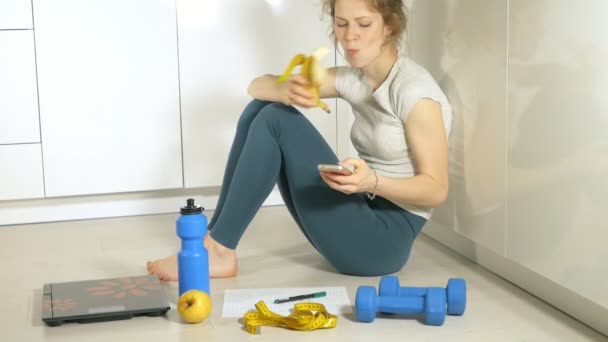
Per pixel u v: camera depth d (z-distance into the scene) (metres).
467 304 1.92
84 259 2.37
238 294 1.98
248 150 2.01
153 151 2.87
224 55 2.87
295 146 1.99
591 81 1.61
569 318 1.82
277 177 2.04
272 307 1.89
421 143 1.96
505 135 1.95
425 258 2.32
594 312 1.73
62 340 1.73
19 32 2.69
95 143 2.81
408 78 1.98
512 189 1.94
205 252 1.86
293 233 2.62
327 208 2.01
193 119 2.88
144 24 2.79
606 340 1.69
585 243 1.67
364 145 2.11
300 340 1.70
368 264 2.08
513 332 1.74
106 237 2.62
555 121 1.74
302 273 2.17
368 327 1.77
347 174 1.83
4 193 2.76
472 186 2.14
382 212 2.07
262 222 2.79
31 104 2.73
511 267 2.06
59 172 2.79
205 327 1.79
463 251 2.34
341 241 2.04
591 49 1.60
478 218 2.12
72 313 1.82
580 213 1.68
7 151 2.74
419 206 2.07
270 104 2.03
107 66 2.78
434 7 2.26
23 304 1.98
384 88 2.00
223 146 2.92
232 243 2.12
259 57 2.90
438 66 2.27
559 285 1.85
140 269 2.26
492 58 1.98
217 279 2.13
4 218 2.83
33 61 2.71
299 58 1.97
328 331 1.75
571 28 1.66
